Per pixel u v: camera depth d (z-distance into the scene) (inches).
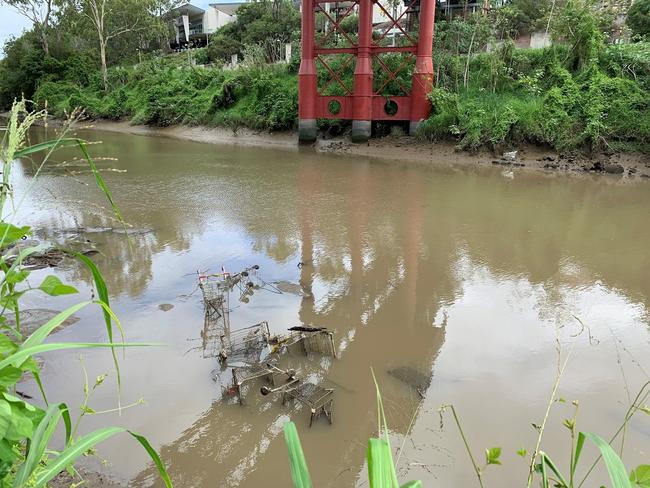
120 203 507.2
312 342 225.9
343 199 516.7
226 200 516.7
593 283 305.6
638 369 210.5
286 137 956.0
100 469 155.8
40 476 59.8
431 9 758.5
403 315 263.4
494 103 767.7
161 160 786.2
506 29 1038.4
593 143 669.9
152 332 241.1
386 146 821.9
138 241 386.3
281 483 151.9
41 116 81.2
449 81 836.6
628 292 292.2
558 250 363.6
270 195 538.0
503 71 796.0
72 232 406.3
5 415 58.5
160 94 1253.7
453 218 445.7
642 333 243.0
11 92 1785.2
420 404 187.6
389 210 473.1
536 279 311.9
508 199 514.6
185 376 204.8
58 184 598.2
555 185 581.0
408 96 812.6
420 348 229.5
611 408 183.9
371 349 228.4
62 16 1786.4
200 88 1255.5
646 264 335.9
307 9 814.5
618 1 882.1
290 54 1183.6
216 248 369.7
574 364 214.5
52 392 193.3
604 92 693.9
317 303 277.7
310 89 855.1
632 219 440.8
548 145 705.6
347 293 291.3
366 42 800.9
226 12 2313.0
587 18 751.1
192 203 504.7
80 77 1728.6
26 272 75.9
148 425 176.1
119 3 1685.5
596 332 244.1
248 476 154.6
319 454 162.9
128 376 204.5
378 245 374.9
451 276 316.8
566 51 791.7
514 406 186.1
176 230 414.9
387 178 626.2
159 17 1952.5
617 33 932.0
